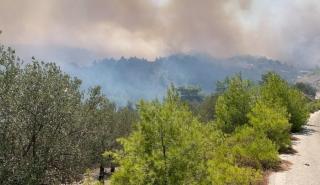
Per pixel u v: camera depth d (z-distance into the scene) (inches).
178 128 464.4
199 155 470.3
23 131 845.8
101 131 1353.3
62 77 925.2
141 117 466.6
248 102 1338.6
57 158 902.4
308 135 1461.6
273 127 1122.7
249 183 729.6
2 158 784.9
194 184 455.5
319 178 839.7
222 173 673.6
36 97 853.8
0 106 813.9
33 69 880.9
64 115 899.4
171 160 454.3
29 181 787.4
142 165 457.4
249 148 917.8
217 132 605.6
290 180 813.2
